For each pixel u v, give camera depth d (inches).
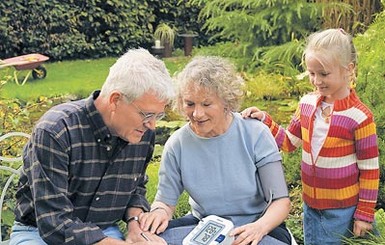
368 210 104.5
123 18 358.3
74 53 353.1
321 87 102.6
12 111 148.5
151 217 96.2
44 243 91.0
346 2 232.5
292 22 251.3
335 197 106.1
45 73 301.3
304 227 112.3
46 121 87.4
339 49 100.2
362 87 146.4
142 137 94.1
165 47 350.0
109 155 90.5
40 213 86.6
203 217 98.7
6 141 138.2
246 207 96.9
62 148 86.4
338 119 103.2
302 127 108.3
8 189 127.6
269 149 96.0
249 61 260.8
